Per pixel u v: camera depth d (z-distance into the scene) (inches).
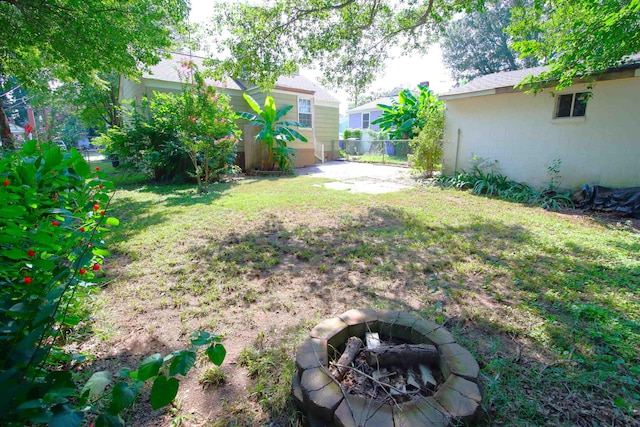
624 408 65.1
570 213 236.2
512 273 130.0
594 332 88.9
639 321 95.5
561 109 283.1
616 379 72.8
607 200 239.5
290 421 62.6
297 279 126.1
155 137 380.2
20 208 48.2
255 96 538.0
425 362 72.2
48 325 49.3
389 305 106.3
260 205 249.1
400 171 485.7
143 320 98.3
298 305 107.0
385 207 244.8
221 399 69.6
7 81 390.6
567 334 90.0
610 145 255.4
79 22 261.3
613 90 250.2
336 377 68.6
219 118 318.3
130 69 323.9
